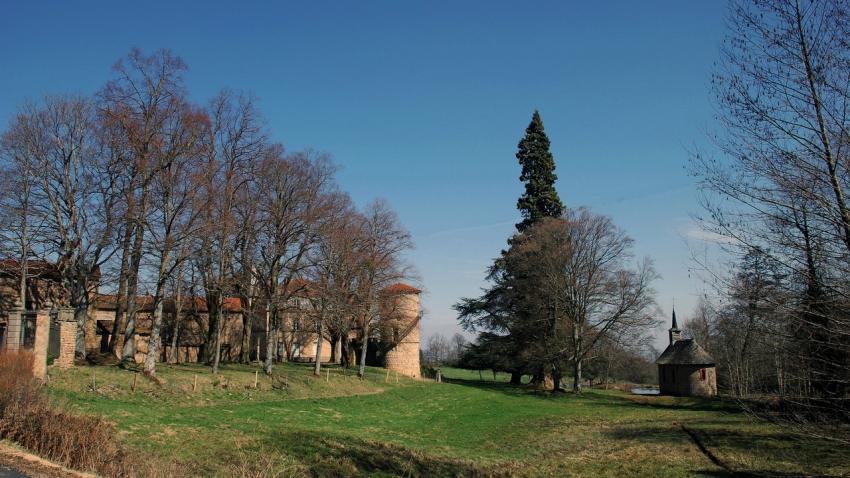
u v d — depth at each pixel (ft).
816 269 37.78
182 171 121.19
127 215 119.75
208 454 65.67
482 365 235.20
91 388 96.53
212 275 139.33
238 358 189.78
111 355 132.87
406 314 222.69
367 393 157.69
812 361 38.04
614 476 76.28
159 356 183.11
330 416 112.06
